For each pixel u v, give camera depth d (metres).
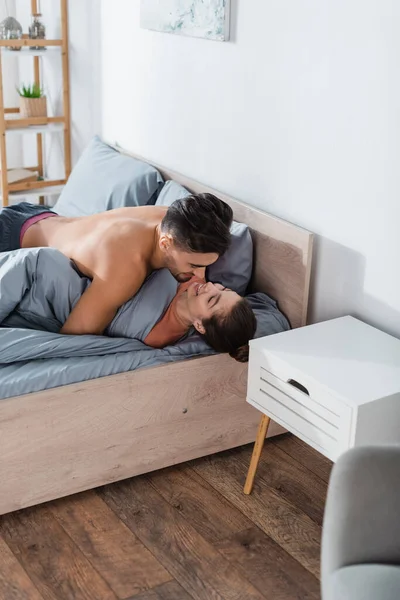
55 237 2.65
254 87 2.61
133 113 3.28
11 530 2.18
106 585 2.00
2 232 2.79
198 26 2.75
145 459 2.38
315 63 2.37
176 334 2.38
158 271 2.45
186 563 2.09
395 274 2.28
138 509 2.29
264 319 2.50
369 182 2.28
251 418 2.54
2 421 2.11
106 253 2.41
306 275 2.48
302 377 2.09
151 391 2.31
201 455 2.49
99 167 3.12
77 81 3.64
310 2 2.34
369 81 2.21
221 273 2.56
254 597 1.98
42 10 3.81
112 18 3.27
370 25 2.17
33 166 4.13
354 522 1.52
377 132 2.22
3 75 4.22
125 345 2.31
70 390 2.18
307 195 2.50
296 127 2.48
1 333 2.20
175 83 2.98
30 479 2.21
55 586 1.99
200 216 2.36
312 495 2.36
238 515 2.27
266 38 2.52
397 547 1.52
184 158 3.03
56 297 2.36
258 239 2.63
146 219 2.51
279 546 2.16
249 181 2.72
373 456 1.54
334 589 1.45
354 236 2.37
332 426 2.03
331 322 2.39
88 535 2.18
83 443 2.26
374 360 2.16
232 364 2.42
